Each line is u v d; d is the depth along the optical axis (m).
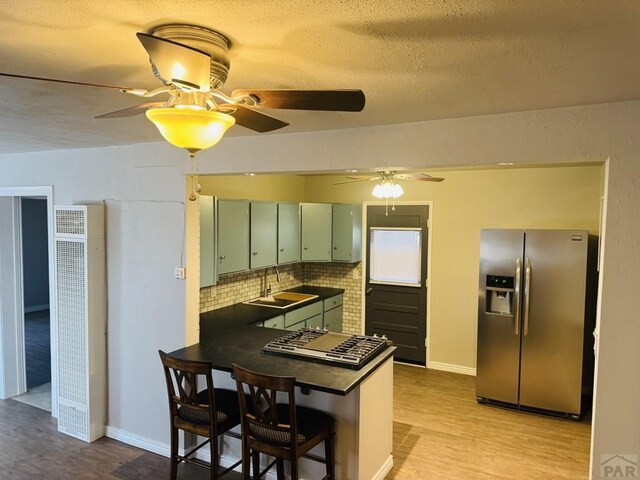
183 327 3.42
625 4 1.15
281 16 1.25
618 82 1.81
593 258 4.65
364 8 1.20
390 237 5.82
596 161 2.24
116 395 3.79
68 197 3.97
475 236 5.30
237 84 1.90
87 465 3.44
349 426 2.87
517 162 2.36
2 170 4.45
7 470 3.37
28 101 2.23
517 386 4.43
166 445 3.57
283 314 4.77
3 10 1.23
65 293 3.84
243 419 2.65
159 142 3.44
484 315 4.53
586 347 4.68
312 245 5.68
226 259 4.30
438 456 3.56
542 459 3.53
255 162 3.08
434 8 1.19
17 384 4.79
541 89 1.92
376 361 3.03
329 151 2.83
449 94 2.01
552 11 1.20
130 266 3.64
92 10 1.23
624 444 2.17
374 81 1.84
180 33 1.34
